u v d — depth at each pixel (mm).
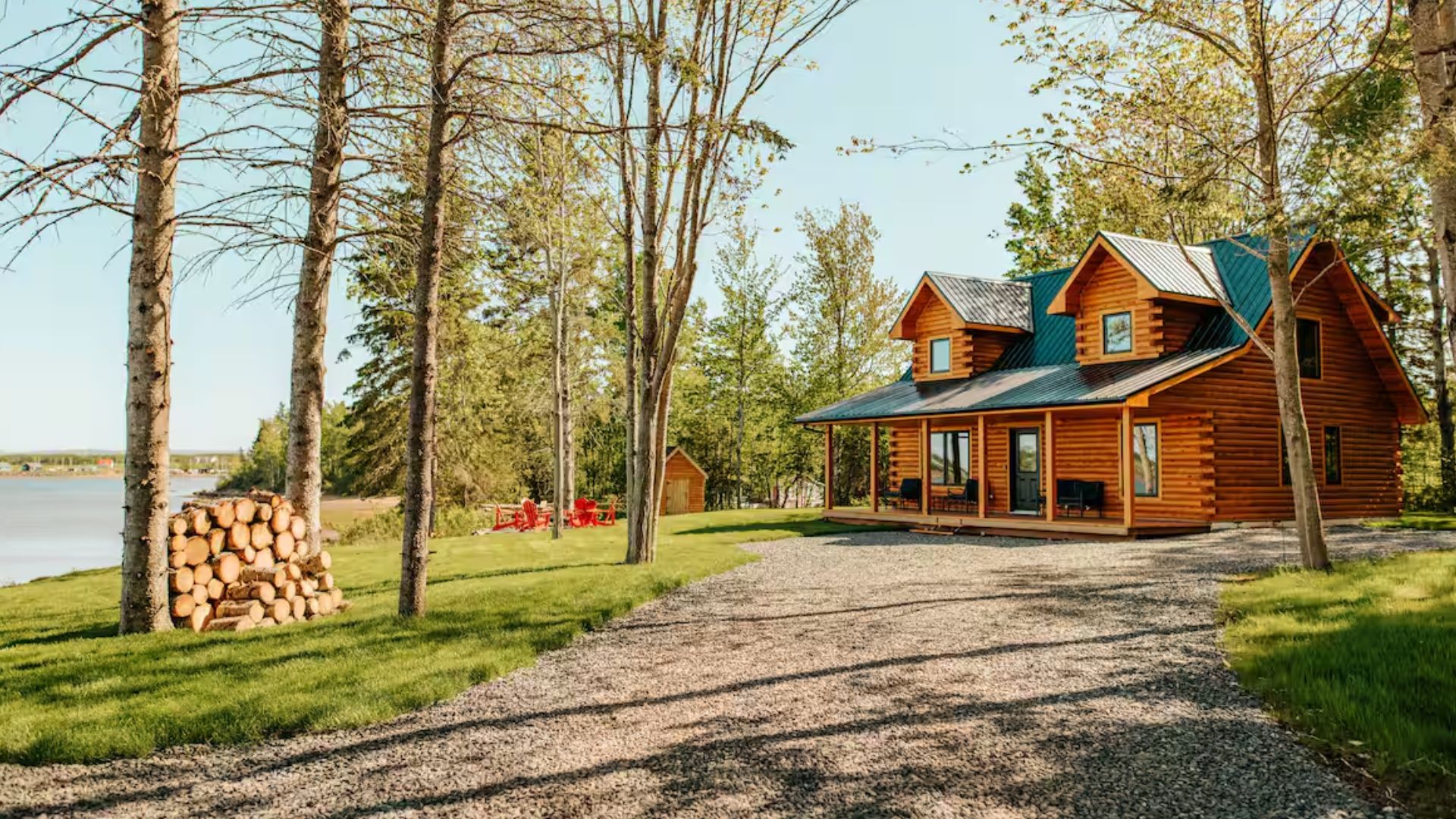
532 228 11734
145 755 5453
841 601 10477
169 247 8930
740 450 40594
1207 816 4301
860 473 41719
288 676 7016
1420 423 22062
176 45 8875
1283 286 11336
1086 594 10414
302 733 5844
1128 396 16141
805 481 47031
